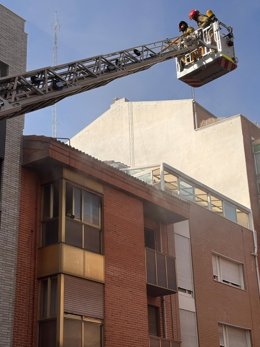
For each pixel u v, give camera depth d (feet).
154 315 67.26
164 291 65.72
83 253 54.49
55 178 54.90
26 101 46.75
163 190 73.51
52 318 50.14
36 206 54.39
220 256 83.10
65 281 51.55
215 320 76.13
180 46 64.13
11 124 54.03
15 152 53.62
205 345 72.54
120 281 57.93
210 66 63.57
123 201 61.98
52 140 53.21
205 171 103.91
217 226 84.17
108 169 59.82
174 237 73.87
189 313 72.23
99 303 54.80
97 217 58.13
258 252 92.79
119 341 55.52
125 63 58.18
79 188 56.70
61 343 48.96
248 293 85.87
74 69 52.31
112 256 58.03
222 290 80.02
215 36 63.57
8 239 50.42
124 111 118.62
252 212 96.22
